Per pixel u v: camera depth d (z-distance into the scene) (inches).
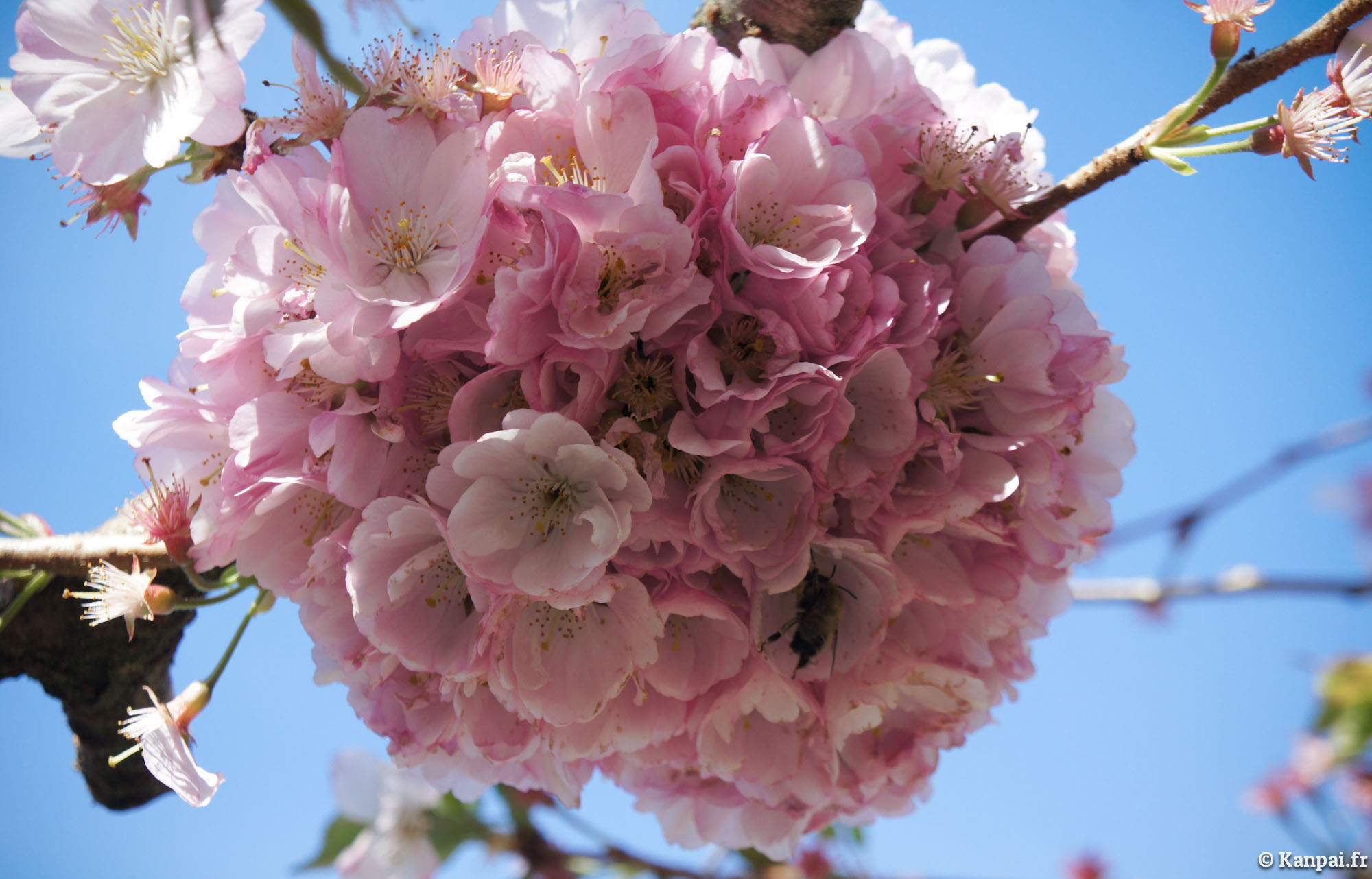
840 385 11.4
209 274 12.2
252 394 12.1
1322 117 11.9
